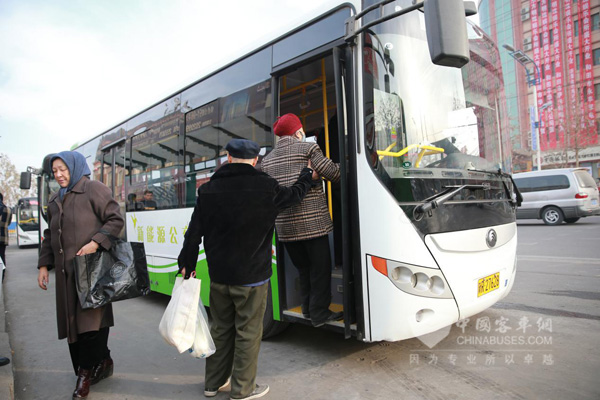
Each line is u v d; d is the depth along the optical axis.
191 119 4.93
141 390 3.11
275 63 3.79
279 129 3.36
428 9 2.41
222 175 2.76
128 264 2.98
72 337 2.88
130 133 6.39
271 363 3.47
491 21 38.28
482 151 3.62
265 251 2.77
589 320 4.13
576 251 8.30
